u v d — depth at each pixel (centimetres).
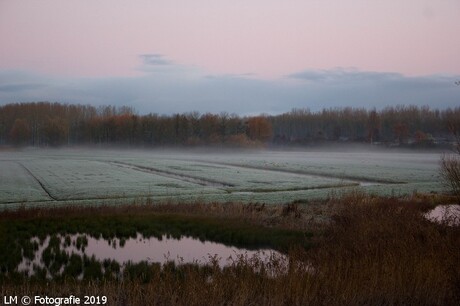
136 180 5381
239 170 6975
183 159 10600
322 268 1129
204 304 931
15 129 18525
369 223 1722
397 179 5300
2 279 1327
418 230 1564
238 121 17038
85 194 4009
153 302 962
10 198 3759
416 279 986
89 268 1472
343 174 5969
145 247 1839
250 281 1082
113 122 18538
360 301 912
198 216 2483
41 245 1839
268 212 2588
